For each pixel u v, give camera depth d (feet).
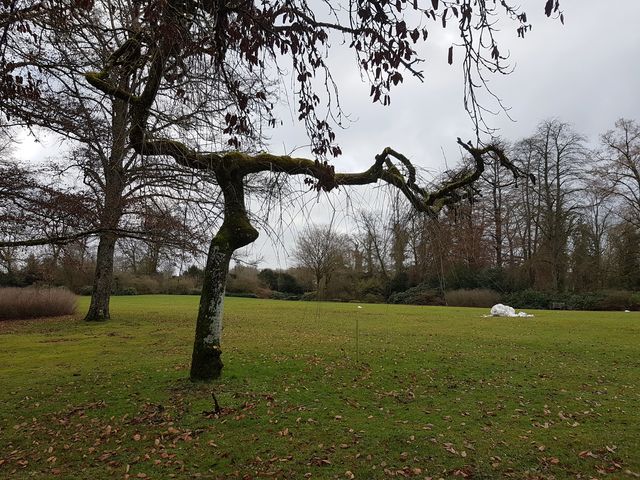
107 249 68.80
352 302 116.37
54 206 29.37
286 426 21.75
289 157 25.38
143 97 20.03
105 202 31.32
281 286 129.29
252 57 13.94
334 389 28.63
